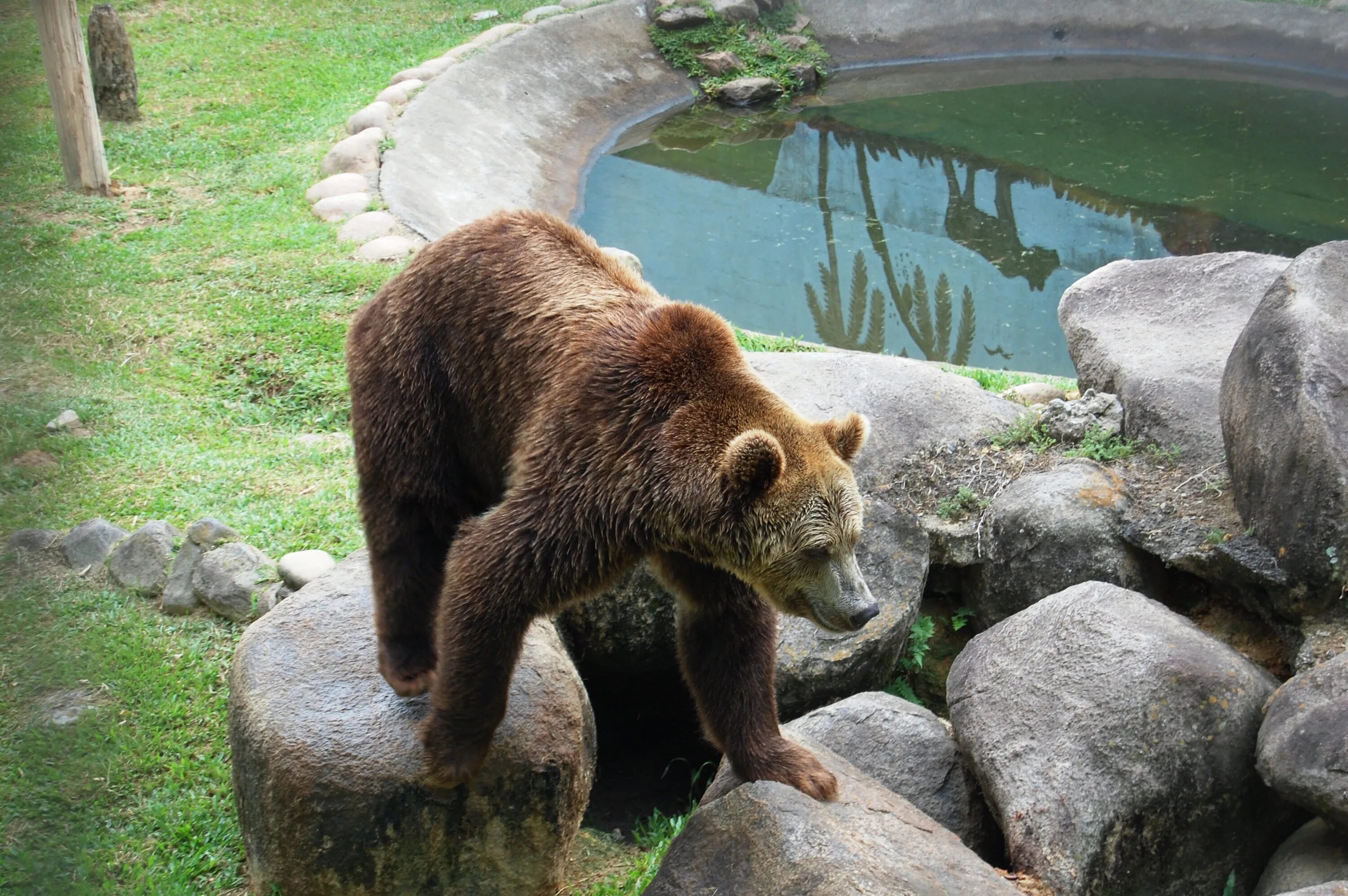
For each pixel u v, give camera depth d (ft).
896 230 56.03
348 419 30.48
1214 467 21.81
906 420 24.66
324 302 36.04
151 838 17.17
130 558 22.54
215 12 67.87
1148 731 16.20
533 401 14.90
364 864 15.37
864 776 16.34
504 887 16.22
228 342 33.73
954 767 18.01
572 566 13.94
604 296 15.40
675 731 23.79
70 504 24.23
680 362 14.42
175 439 28.43
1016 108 69.87
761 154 65.62
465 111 56.08
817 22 78.23
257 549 22.91
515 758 15.72
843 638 21.26
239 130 52.06
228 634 21.30
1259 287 25.54
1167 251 51.01
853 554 14.44
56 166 45.34
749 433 13.48
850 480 14.40
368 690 16.06
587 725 17.43
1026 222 56.24
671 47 72.43
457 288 15.75
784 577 14.25
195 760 18.65
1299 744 15.19
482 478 16.39
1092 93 71.56
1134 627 17.31
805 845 13.83
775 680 16.81
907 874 13.51
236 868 16.80
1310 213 53.42
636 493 13.93
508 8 71.56
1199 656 16.81
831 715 18.92
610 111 67.05
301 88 57.36
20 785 12.05
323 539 23.84
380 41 64.85
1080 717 16.62
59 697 12.57
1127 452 22.91
